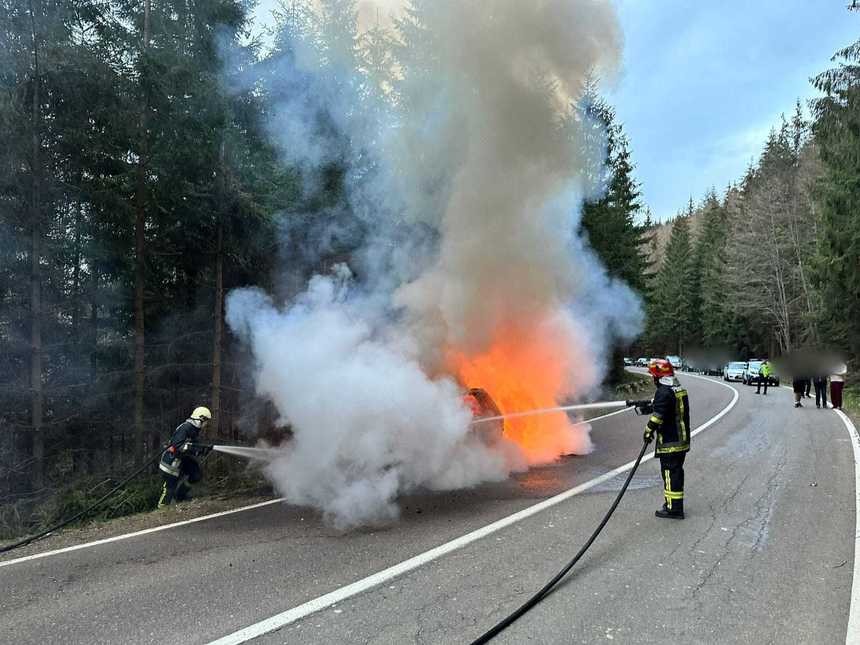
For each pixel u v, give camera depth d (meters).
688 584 4.24
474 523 5.71
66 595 4.22
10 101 7.71
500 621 3.67
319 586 4.25
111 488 8.53
